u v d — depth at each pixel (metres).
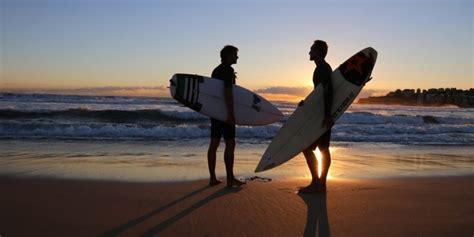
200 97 4.97
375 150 9.51
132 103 26.45
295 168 6.51
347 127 13.93
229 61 5.00
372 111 28.98
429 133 13.98
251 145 9.88
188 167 6.47
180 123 15.81
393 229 3.34
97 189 4.74
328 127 4.56
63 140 10.00
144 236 3.10
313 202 4.17
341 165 7.07
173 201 4.17
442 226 3.42
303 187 4.87
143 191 4.65
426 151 9.48
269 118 5.52
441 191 4.86
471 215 3.78
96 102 26.58
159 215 3.65
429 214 3.79
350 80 4.91
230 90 4.87
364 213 3.79
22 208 3.86
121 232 3.18
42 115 15.57
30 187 4.80
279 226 3.39
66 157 7.38
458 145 10.88
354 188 4.93
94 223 3.40
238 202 4.14
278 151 4.88
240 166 6.68
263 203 4.11
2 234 3.12
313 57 4.66
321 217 3.65
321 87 4.84
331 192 4.67
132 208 3.89
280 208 3.93
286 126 4.92
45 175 5.57
